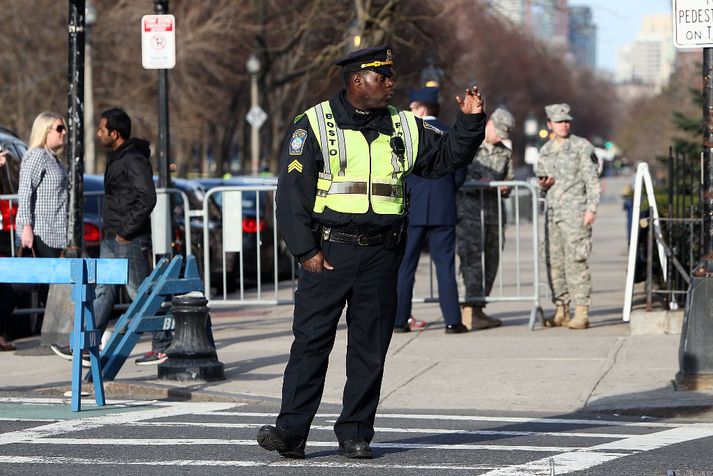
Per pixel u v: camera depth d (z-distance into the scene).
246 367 37.59
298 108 171.62
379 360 24.50
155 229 45.81
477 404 32.00
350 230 23.84
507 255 92.81
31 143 41.78
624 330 44.12
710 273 32.28
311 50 150.38
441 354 39.50
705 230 32.59
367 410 24.69
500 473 23.17
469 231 45.56
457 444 26.31
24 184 41.06
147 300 35.09
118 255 38.22
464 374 35.94
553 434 27.58
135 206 37.75
